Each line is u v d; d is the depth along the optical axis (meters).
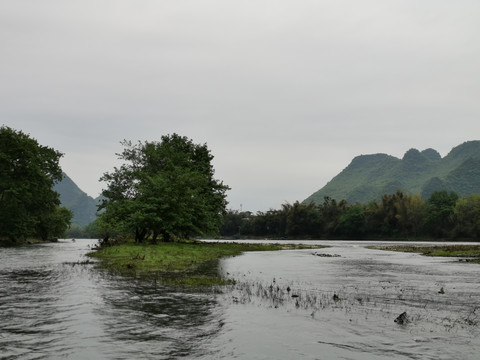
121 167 53.34
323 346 7.97
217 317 10.46
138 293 14.23
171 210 43.28
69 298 13.03
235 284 17.05
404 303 12.88
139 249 36.19
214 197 57.94
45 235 88.31
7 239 64.50
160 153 53.22
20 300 12.62
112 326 9.34
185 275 20.55
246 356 7.28
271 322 9.98
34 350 7.47
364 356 7.37
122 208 44.19
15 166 63.12
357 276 21.22
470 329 9.42
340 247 72.44
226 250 47.28
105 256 33.12
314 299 13.39
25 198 62.94
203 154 60.69
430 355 7.45
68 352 7.36
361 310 11.64
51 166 73.81
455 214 138.38
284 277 20.50
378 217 153.88
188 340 8.27
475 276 21.50
